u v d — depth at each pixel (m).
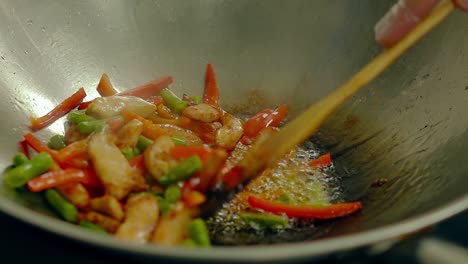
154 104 0.53
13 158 0.46
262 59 0.60
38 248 0.38
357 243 0.33
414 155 0.50
